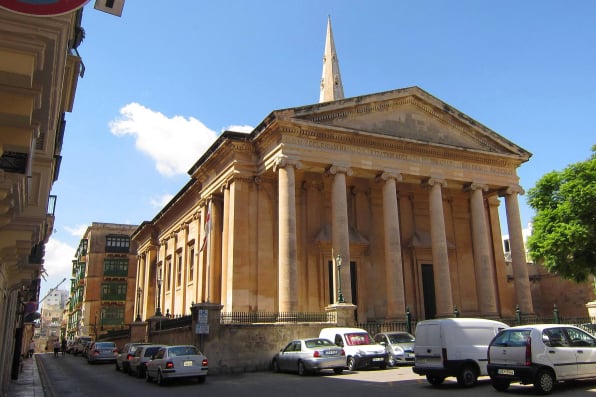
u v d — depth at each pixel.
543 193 34.25
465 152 33.34
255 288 29.44
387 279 29.77
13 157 7.87
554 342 13.43
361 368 21.55
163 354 19.36
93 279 70.44
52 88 6.95
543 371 12.98
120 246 72.88
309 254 31.52
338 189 29.08
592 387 13.98
